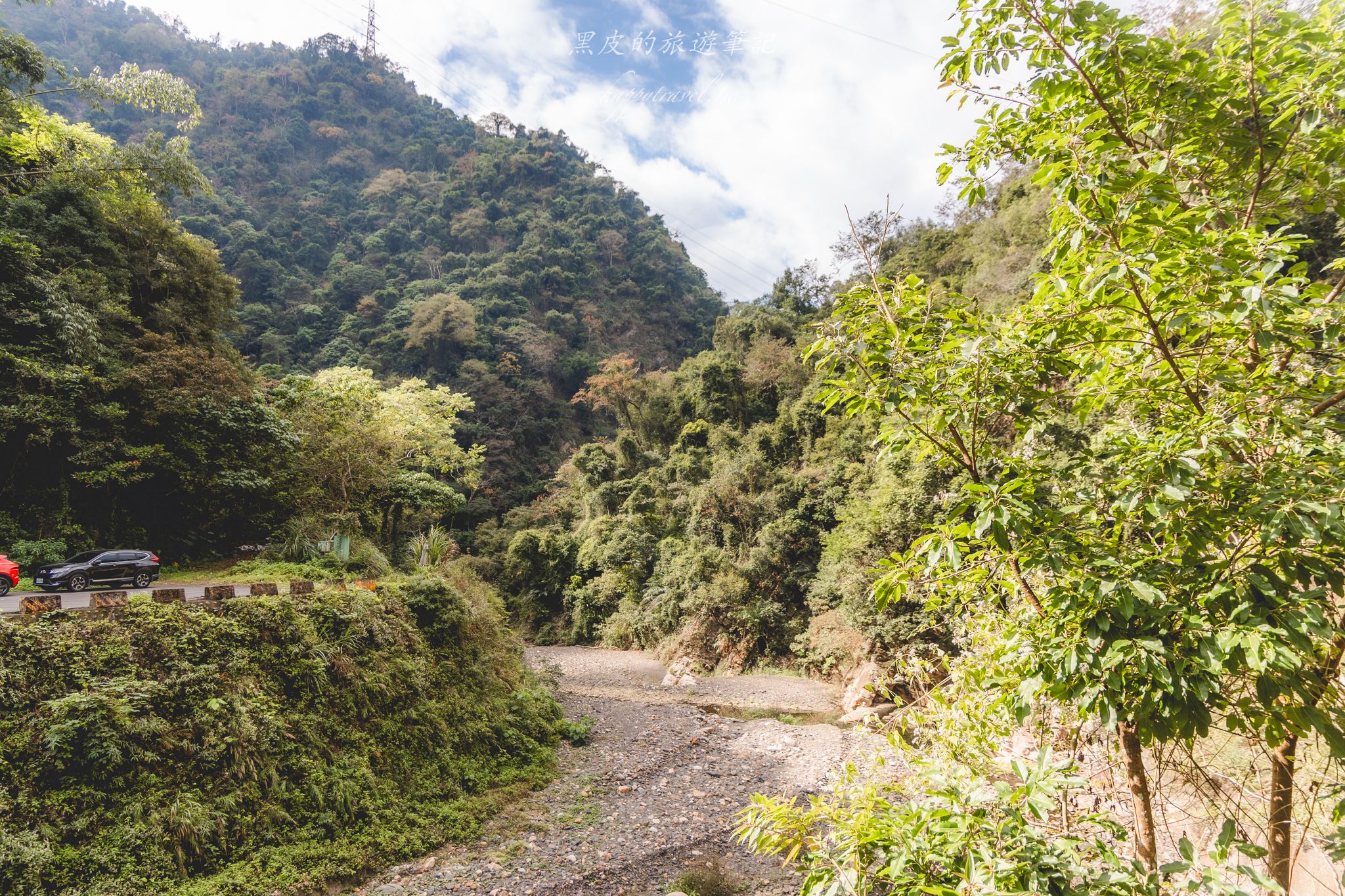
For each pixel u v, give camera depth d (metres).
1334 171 3.32
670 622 31.39
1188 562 2.83
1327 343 2.80
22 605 11.09
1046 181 3.29
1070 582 2.89
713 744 16.92
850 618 20.80
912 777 3.58
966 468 3.37
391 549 24.48
